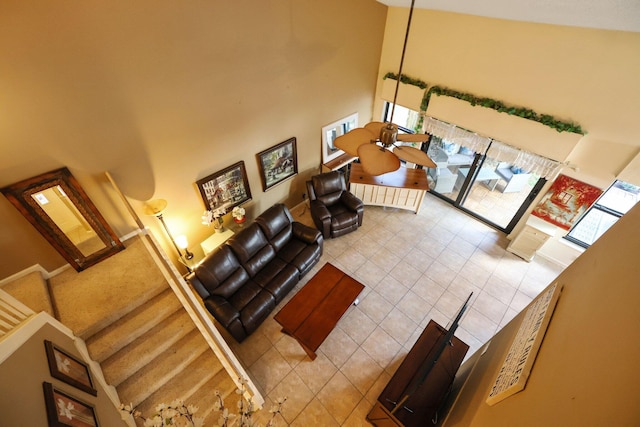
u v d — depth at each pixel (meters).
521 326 2.21
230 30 3.54
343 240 5.59
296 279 4.51
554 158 4.30
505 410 1.53
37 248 3.19
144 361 3.11
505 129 4.66
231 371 3.16
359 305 4.52
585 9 2.42
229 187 4.67
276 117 4.73
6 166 2.65
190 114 3.69
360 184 5.92
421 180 5.77
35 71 2.52
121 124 3.20
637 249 1.27
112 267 3.57
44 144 2.79
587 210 4.44
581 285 1.71
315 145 5.79
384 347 4.03
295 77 4.60
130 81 3.07
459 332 4.20
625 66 3.44
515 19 3.85
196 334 3.44
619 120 3.69
